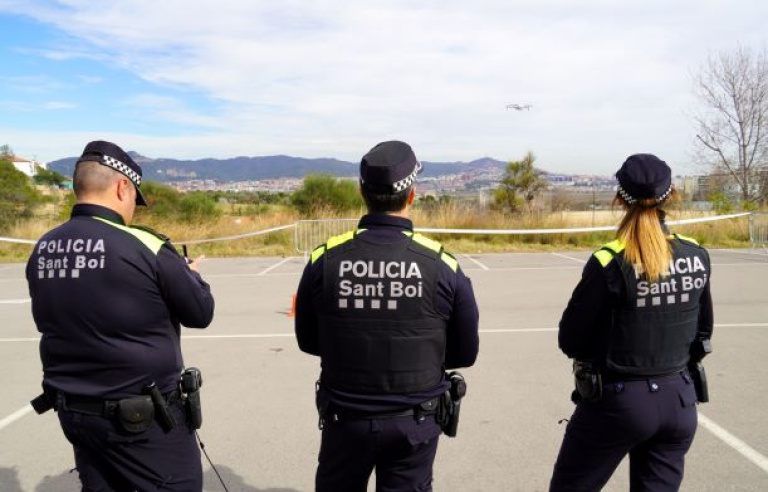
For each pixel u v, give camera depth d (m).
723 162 21.02
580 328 2.29
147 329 2.15
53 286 2.12
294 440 3.95
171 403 2.23
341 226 16.02
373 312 2.02
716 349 5.84
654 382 2.24
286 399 4.70
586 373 2.30
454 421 2.20
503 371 5.28
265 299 9.12
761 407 4.30
